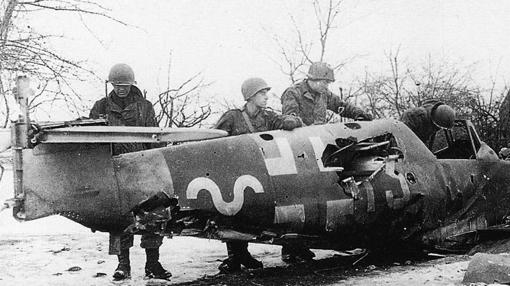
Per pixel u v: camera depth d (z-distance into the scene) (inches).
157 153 234.4
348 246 276.5
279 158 251.3
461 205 300.2
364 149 271.1
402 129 289.9
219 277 269.7
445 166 296.7
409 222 279.4
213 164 239.0
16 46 356.8
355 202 260.8
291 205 247.6
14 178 211.2
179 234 238.5
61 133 207.9
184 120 539.5
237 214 239.5
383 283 243.8
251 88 290.7
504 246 287.7
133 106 284.5
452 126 315.0
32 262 304.3
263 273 276.4
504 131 560.7
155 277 267.0
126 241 267.1
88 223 222.5
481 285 222.4
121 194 223.3
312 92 333.1
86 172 219.0
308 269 283.3
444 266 263.0
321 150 261.6
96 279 266.7
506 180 322.3
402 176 275.1
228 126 291.4
